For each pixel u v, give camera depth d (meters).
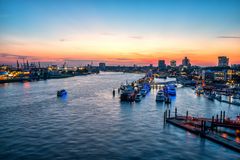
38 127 57.47
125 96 106.06
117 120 65.75
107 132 53.22
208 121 55.56
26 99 110.81
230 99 113.50
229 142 44.34
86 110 82.31
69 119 66.94
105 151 41.53
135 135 51.00
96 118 68.44
